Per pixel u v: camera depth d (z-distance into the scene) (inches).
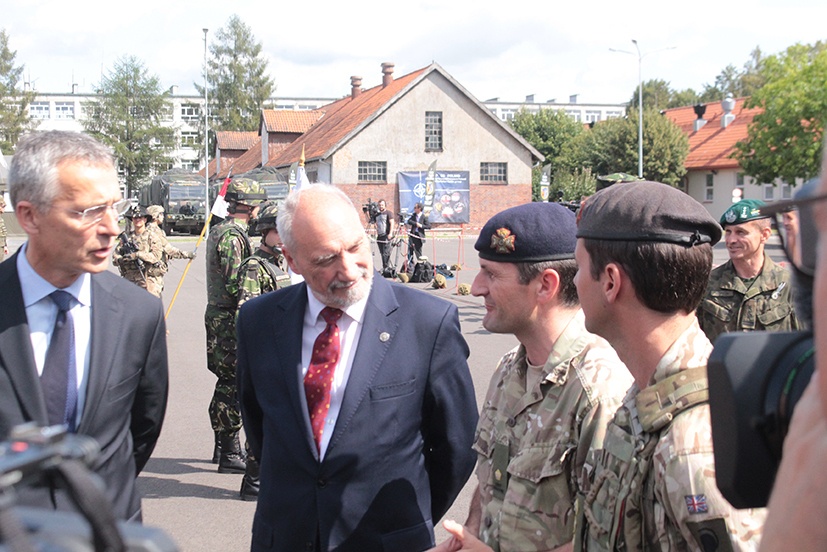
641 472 63.6
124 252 406.9
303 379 102.7
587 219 69.3
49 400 91.2
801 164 1266.0
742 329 186.2
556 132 2447.1
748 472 39.2
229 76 2847.0
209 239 222.7
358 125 1488.7
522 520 81.4
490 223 87.9
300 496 100.7
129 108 2576.3
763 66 1327.5
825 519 30.7
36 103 3747.5
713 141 1801.2
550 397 82.4
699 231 65.1
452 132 1534.2
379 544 99.9
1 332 89.7
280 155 1959.9
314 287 100.3
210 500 206.2
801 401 33.7
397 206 1519.4
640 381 67.4
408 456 102.4
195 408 292.7
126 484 96.8
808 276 36.9
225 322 218.8
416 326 104.7
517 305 86.0
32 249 91.0
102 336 94.7
